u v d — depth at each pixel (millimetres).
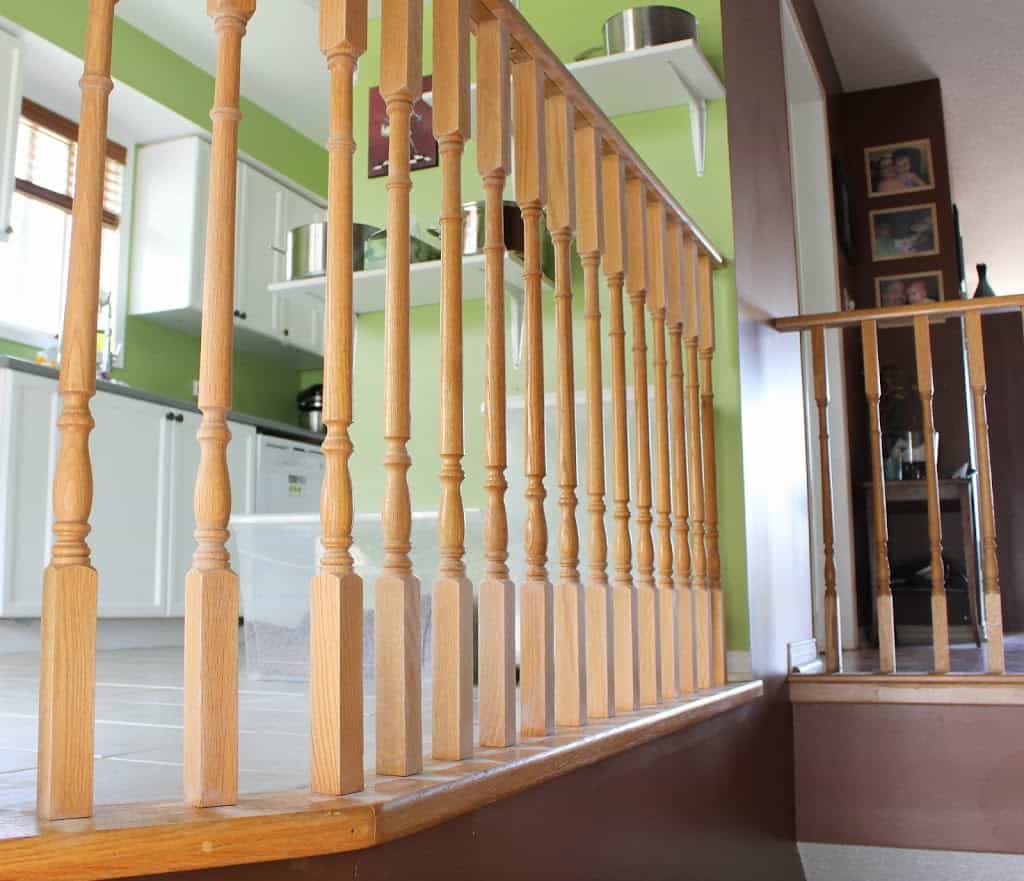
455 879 1229
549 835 1489
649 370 2975
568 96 1799
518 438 3031
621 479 1991
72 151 4938
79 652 926
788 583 3381
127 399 4293
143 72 4816
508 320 3275
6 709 2170
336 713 1091
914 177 5551
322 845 995
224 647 1016
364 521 2760
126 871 892
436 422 3352
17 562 3771
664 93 3057
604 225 2000
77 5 4492
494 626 1449
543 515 1604
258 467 5051
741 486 2916
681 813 2104
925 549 5266
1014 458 6434
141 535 4332
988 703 2939
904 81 5641
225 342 1019
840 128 5527
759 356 3213
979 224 8016
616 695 1938
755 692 2688
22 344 4598
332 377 1128
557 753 1450
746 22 3438
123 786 1285
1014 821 2891
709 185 3078
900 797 3014
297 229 3107
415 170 3484
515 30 1599
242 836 951
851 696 3084
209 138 5199
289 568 2873
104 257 5066
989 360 6516
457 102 1407
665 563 2234
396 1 1297
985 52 5320
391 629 1219
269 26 4758
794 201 4430
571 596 1682
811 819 3105
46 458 3912
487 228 1507
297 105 5605
